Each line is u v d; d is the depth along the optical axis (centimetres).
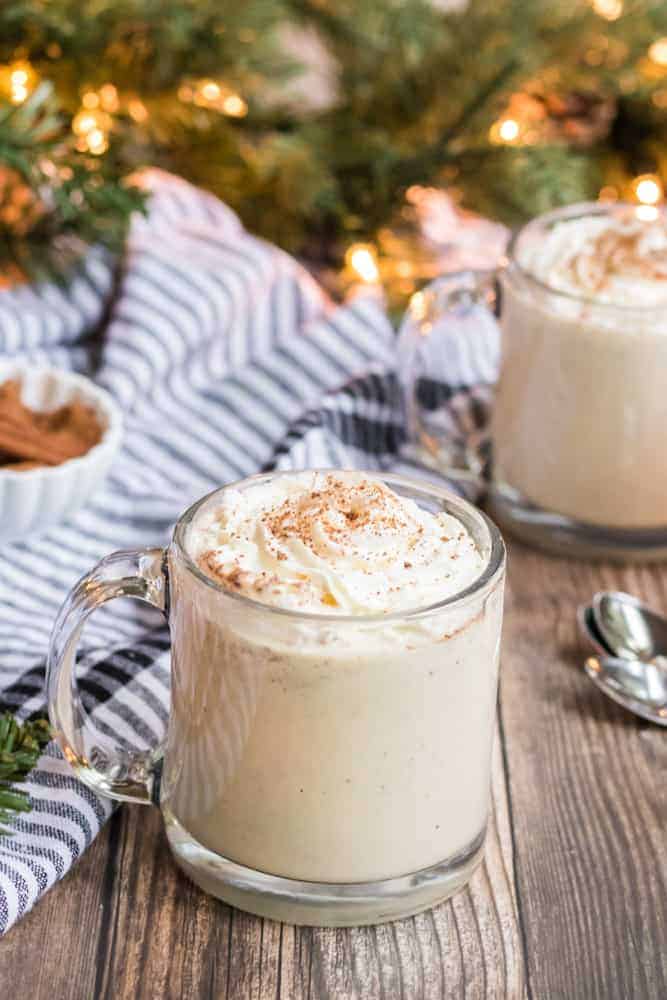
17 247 85
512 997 57
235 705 56
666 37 91
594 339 73
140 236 88
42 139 81
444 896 59
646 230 76
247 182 93
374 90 92
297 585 56
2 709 65
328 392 81
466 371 87
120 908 59
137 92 88
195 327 85
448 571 57
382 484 60
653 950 59
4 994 56
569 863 61
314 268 98
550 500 77
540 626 73
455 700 56
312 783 56
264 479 60
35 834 60
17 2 82
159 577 58
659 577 77
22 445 75
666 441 75
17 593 72
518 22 90
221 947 58
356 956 58
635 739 67
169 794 59
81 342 87
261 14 88
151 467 81
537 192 90
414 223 97
